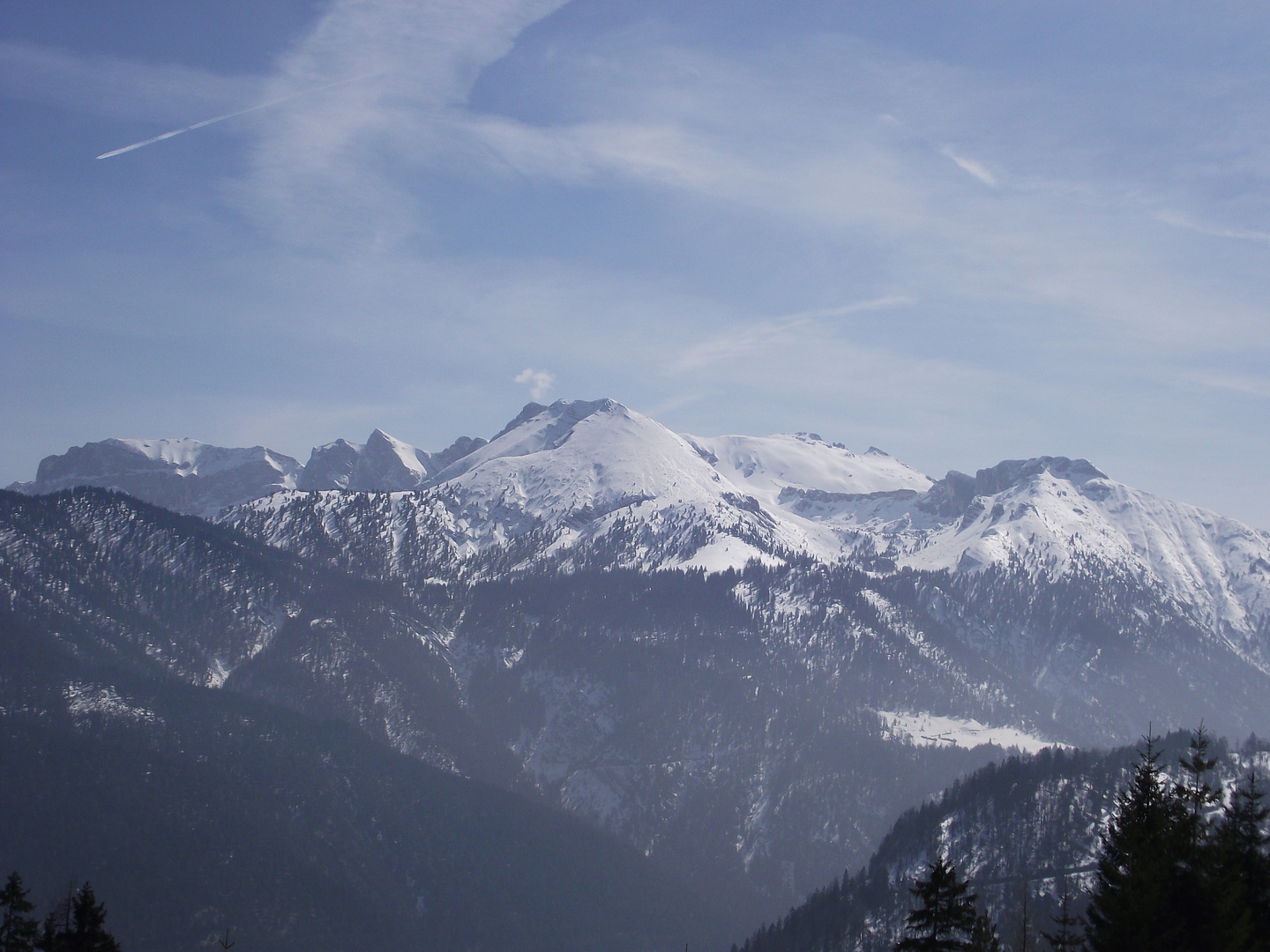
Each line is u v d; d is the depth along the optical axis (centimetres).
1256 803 10888
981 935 9506
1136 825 10169
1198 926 9056
